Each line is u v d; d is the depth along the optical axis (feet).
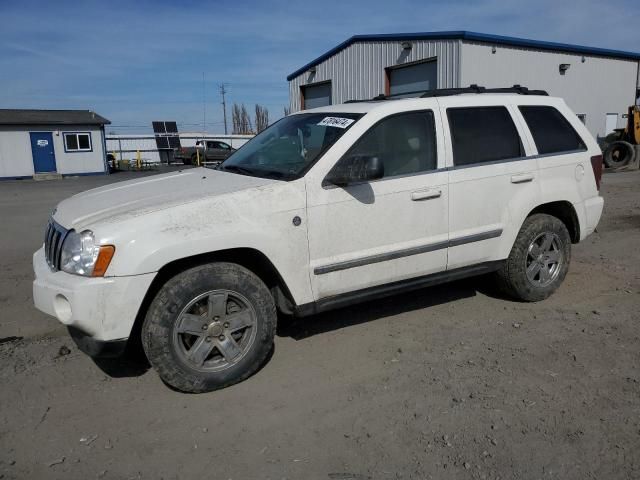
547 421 10.87
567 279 19.90
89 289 10.98
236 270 12.25
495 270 16.66
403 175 14.37
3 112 108.17
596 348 14.07
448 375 12.82
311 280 13.23
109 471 9.64
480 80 65.46
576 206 17.72
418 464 9.68
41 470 9.66
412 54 67.36
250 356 12.52
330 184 13.28
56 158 105.19
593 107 85.10
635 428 10.59
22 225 35.96
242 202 12.32
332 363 13.61
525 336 14.93
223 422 11.12
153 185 14.10
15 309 17.65
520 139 16.61
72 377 13.03
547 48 73.82
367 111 14.35
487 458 9.78
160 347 11.59
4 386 12.58
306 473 9.52
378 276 14.16
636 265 21.59
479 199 15.56
